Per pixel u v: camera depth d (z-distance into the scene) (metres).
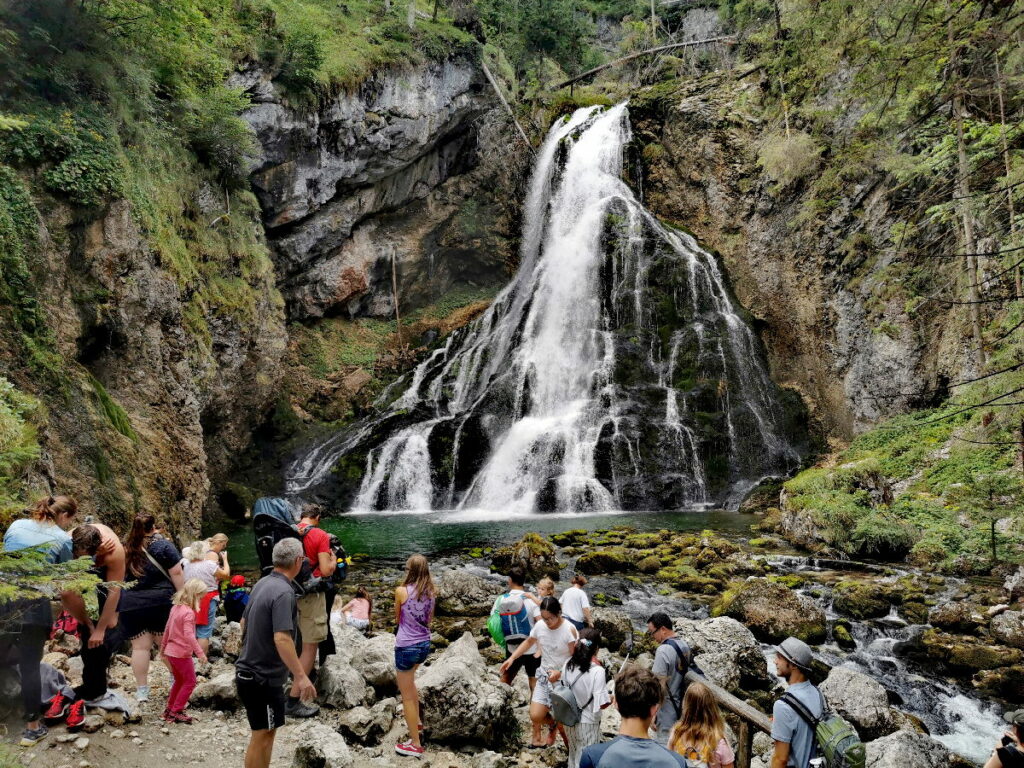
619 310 30.97
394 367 32.94
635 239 32.12
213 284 21.31
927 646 10.71
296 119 27.34
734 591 12.30
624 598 13.30
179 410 17.12
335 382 31.56
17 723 5.45
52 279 13.23
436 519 22.83
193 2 20.08
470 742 6.56
